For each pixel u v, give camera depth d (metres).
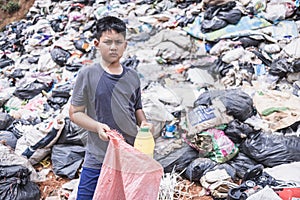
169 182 3.89
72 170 4.36
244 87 5.07
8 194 3.77
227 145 4.14
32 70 6.63
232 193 3.50
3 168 3.95
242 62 5.37
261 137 4.24
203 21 6.09
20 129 4.96
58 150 4.53
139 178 2.66
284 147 4.12
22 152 4.52
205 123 4.04
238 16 6.03
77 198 2.84
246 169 4.12
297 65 5.04
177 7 7.10
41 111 5.38
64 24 7.86
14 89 6.10
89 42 6.68
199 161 4.09
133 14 7.00
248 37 5.75
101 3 8.09
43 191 4.18
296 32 5.85
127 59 3.05
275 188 3.43
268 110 4.51
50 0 9.43
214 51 5.64
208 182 3.98
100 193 2.71
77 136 4.52
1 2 12.17
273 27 5.93
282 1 6.19
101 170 2.70
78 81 2.67
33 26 8.26
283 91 4.98
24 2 12.14
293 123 4.40
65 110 4.93
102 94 2.63
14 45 8.12
